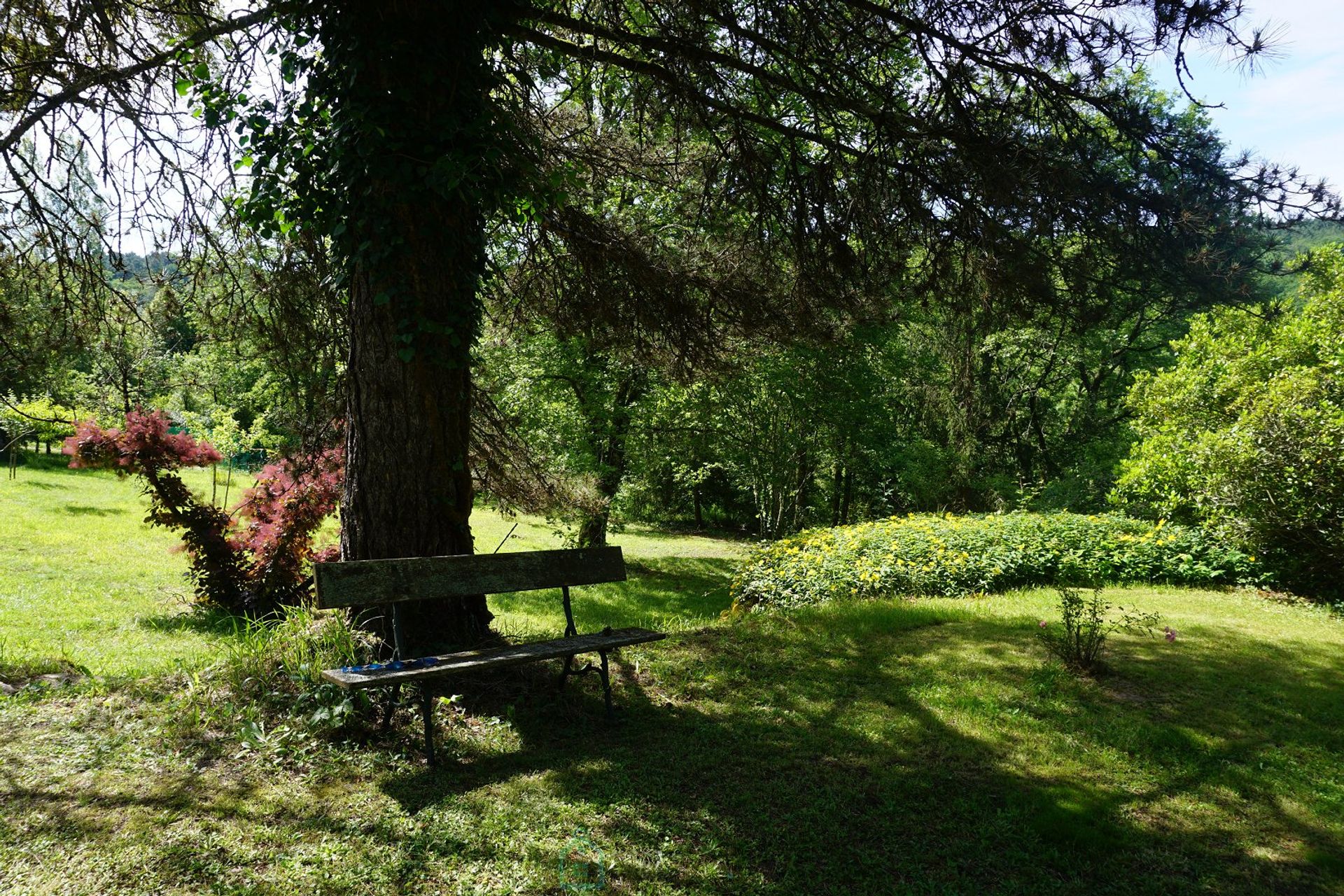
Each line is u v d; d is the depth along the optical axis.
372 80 4.97
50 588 10.91
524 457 8.61
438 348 5.30
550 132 7.50
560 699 4.94
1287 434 9.84
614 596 15.83
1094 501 22.31
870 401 18.64
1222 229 5.39
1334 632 7.86
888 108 6.08
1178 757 4.50
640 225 8.45
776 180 6.92
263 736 4.07
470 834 3.29
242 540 10.48
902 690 5.53
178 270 7.37
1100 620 6.49
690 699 5.24
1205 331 12.98
